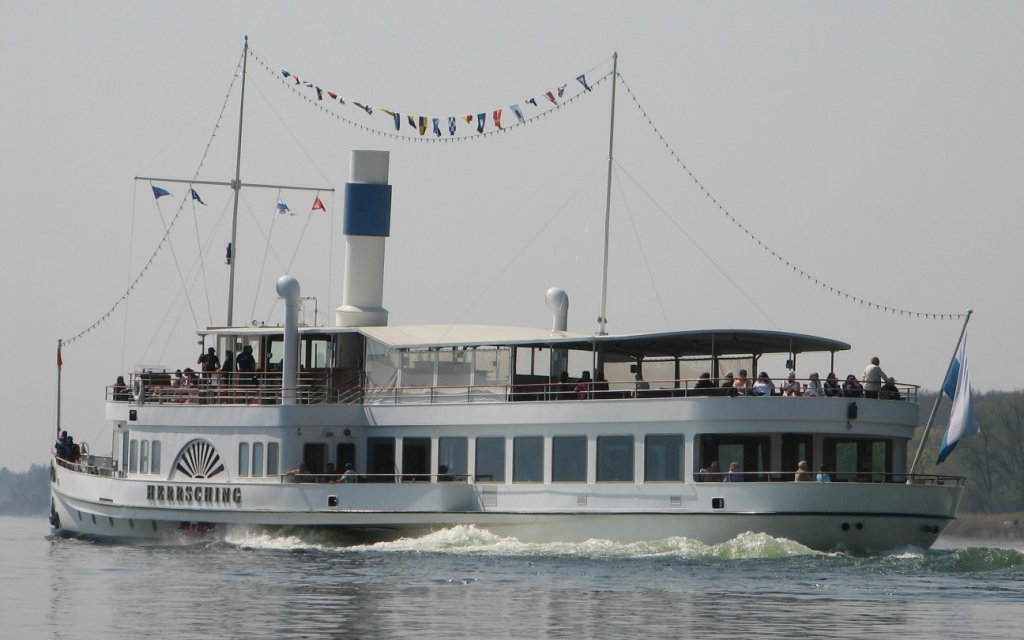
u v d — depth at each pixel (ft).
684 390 580.30
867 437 578.25
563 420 588.50
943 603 453.17
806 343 595.88
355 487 619.26
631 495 572.51
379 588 483.10
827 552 554.46
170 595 469.16
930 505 565.53
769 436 564.71
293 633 394.73
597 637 390.42
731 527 555.28
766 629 403.54
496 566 538.47
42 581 511.81
